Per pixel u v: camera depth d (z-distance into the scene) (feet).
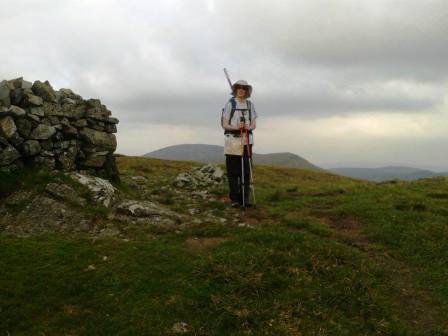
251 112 43.98
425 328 23.85
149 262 28.27
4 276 25.68
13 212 34.73
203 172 66.74
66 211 35.17
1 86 39.75
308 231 36.68
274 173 161.89
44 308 23.43
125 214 37.55
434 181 69.62
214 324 22.38
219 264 27.58
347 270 28.48
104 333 21.68
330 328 22.95
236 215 41.68
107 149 49.83
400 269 30.83
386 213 41.42
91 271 26.89
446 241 34.50
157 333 21.61
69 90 48.83
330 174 186.19
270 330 22.39
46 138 41.29
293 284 26.37
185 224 37.09
